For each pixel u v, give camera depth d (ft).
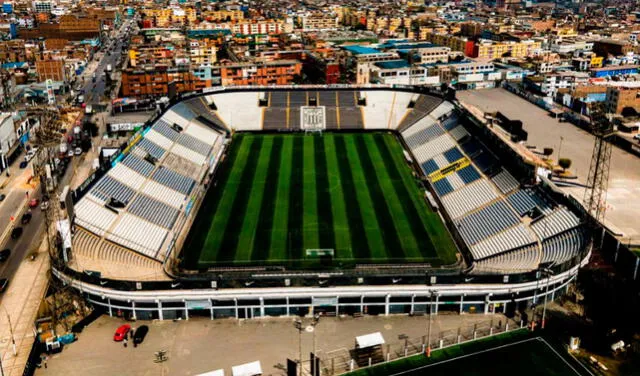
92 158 516.73
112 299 261.44
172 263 311.68
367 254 321.93
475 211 361.30
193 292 259.60
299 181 437.58
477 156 427.33
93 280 260.62
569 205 319.06
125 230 326.24
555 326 253.44
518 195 352.90
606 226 359.46
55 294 269.44
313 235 346.33
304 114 590.96
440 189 411.34
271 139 548.31
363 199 401.70
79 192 331.16
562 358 232.53
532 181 353.51
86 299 267.39
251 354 238.89
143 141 437.58
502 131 455.22
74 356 237.86
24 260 327.47
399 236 345.10
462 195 387.34
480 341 244.63
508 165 386.93
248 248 330.13
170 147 457.68
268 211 382.22
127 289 258.98
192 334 253.44
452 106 543.80
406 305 266.77
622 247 294.05
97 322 262.06
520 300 264.11
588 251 279.28
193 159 460.14
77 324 259.60
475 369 226.99
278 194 411.75
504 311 266.36
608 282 272.72
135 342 244.42
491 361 231.50
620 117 644.27
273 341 248.11
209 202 397.60
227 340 248.93
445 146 471.21
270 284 262.26
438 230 353.31
